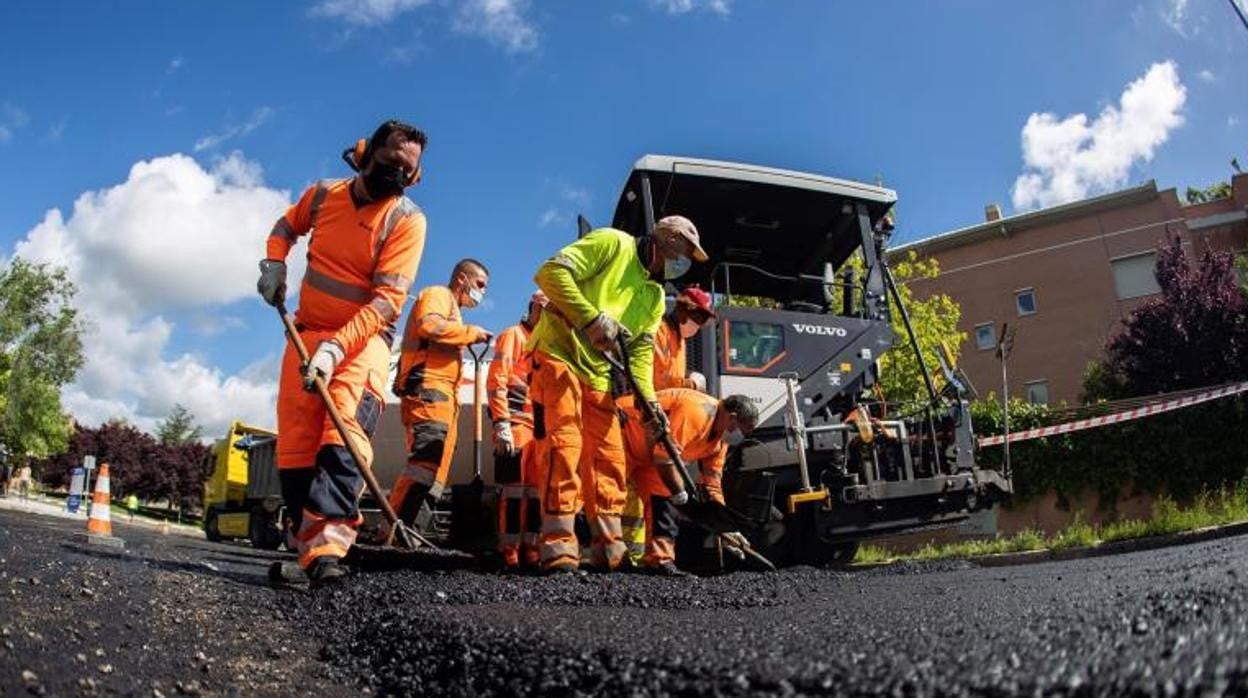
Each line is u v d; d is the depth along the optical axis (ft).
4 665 5.76
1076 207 84.23
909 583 12.81
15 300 114.52
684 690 4.80
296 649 7.86
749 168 23.63
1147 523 26.22
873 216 25.13
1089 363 72.59
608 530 14.39
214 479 54.95
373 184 12.41
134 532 35.32
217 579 12.00
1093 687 3.77
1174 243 62.59
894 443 21.47
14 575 8.87
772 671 4.74
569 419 13.92
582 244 14.33
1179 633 4.63
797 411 20.72
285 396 12.45
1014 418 42.63
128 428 174.29
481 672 6.24
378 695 6.52
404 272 12.46
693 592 10.93
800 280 27.61
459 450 25.39
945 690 4.03
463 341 17.87
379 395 12.46
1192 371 57.16
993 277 87.92
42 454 116.47
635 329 14.82
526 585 11.12
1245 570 8.15
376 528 25.99
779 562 21.40
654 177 23.39
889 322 24.26
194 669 6.65
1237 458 37.06
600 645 5.99
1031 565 18.90
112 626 7.45
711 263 27.37
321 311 12.48
